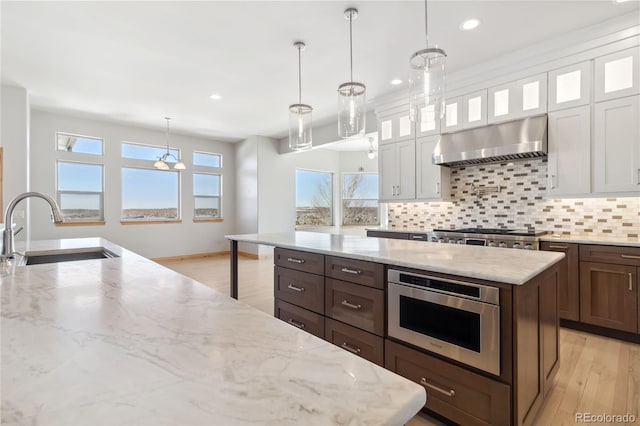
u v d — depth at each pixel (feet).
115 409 1.53
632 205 10.34
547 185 11.08
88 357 2.08
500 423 4.78
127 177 21.89
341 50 11.32
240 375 1.85
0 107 13.98
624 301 9.13
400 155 15.42
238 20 9.52
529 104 11.43
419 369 5.74
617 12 9.20
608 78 9.87
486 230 12.67
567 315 10.13
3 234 6.04
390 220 17.33
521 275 4.64
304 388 1.72
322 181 28.02
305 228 26.81
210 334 2.46
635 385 6.94
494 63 12.01
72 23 9.61
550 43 10.68
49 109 17.88
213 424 1.42
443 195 14.08
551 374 6.21
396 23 9.68
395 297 6.03
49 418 1.46
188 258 24.26
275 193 25.13
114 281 4.25
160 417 1.47
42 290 3.78
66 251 8.24
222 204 26.23
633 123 9.46
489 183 13.64
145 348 2.21
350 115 8.73
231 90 15.06
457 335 5.21
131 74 13.23
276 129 22.48
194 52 11.43
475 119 12.76
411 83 7.72
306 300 8.05
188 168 24.40
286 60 12.05
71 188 19.67
